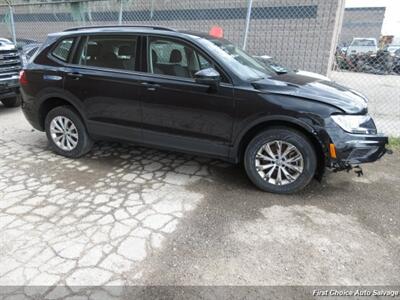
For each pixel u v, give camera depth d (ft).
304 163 11.67
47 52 15.23
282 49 33.40
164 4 36.47
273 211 11.18
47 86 15.02
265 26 33.40
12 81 22.72
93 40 14.23
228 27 34.81
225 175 13.85
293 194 12.33
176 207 11.37
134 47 13.41
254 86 11.68
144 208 11.28
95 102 14.19
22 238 9.64
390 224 10.55
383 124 22.71
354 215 11.03
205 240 9.64
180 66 12.69
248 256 9.00
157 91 12.84
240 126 11.93
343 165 11.32
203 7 35.29
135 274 8.30
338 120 11.04
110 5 38.34
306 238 9.78
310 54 32.37
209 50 12.35
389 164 15.33
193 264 8.68
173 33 12.93
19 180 13.30
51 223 10.39
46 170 14.29
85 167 14.62
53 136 15.75
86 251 9.11
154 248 9.27
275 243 9.54
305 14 31.60
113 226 10.25
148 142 13.88
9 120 22.38
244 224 10.42
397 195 12.40
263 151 12.11
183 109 12.59
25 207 11.30
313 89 12.01
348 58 44.65
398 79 44.39
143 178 13.55
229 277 8.25
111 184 13.01
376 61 45.39
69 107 15.15
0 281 8.02
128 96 13.44
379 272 8.48
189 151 13.28
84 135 15.12
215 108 12.07
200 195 12.19
